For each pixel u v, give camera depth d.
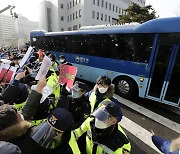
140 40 5.42
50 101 2.55
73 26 39.25
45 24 44.28
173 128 4.09
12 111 1.24
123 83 6.14
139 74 5.52
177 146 1.51
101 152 1.73
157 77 5.14
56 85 3.02
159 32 4.98
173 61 4.79
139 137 3.69
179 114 4.87
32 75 3.66
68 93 2.71
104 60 6.59
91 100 2.62
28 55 3.79
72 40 8.02
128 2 44.78
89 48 7.16
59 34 8.89
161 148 1.89
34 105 1.75
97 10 36.78
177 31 4.66
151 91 5.32
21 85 2.28
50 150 1.30
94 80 7.18
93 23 36.56
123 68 5.98
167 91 4.96
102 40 6.59
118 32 6.02
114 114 1.62
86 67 7.42
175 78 4.79
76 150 1.48
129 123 4.31
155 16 19.88
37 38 11.24
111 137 1.75
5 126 1.16
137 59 5.53
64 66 3.12
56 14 41.16
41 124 1.34
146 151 3.21
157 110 5.13
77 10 36.88
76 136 1.90
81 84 2.48
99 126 1.62
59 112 1.30
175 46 4.73
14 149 0.87
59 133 1.26
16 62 5.32
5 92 2.02
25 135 1.28
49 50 10.03
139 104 5.59
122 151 1.69
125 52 5.86
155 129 4.03
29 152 1.21
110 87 2.54
